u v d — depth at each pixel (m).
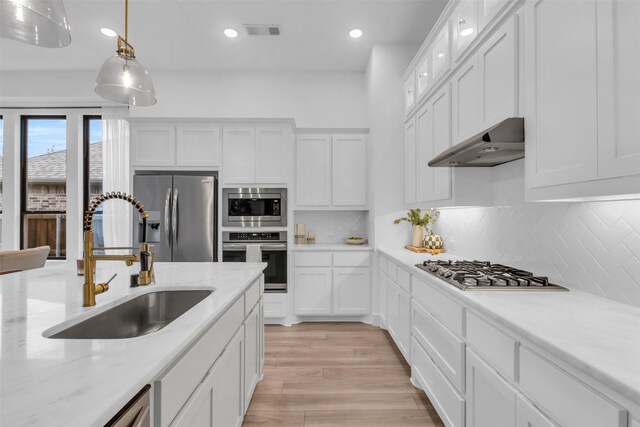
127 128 4.04
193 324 1.03
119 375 0.70
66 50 3.61
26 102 4.09
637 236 1.25
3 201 4.09
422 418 1.94
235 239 3.57
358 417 1.94
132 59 1.85
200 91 4.11
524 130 1.42
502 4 1.58
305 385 2.30
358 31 3.28
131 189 3.55
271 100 4.14
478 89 1.83
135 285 1.61
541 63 1.29
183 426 0.94
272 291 3.57
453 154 1.80
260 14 3.01
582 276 1.50
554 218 1.67
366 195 3.83
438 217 3.29
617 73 0.95
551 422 0.93
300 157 3.82
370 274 3.60
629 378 0.71
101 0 2.79
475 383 1.40
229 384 1.47
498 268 1.96
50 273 1.88
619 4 0.94
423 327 2.10
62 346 0.85
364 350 2.90
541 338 0.95
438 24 2.35
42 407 0.58
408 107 3.26
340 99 4.16
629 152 0.92
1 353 0.81
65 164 4.23
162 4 2.86
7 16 1.32
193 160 3.57
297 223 4.14
